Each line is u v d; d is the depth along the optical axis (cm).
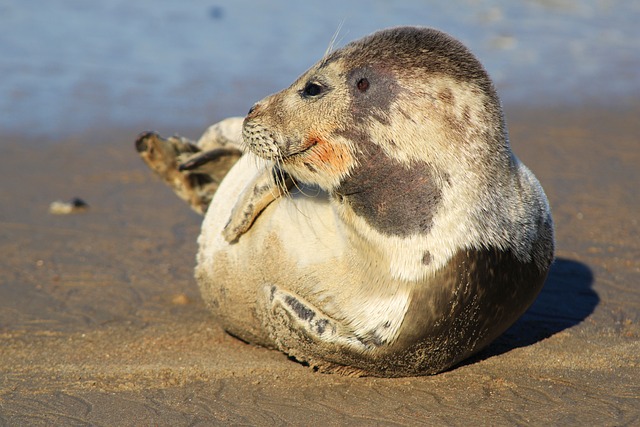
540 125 3738
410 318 1478
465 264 1452
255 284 1705
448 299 1462
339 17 5525
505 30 5522
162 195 2992
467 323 1505
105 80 4353
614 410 1476
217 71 4516
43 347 1850
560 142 3456
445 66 1459
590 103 4122
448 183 1446
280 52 4834
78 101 4056
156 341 1872
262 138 1555
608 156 3247
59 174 3203
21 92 4138
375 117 1466
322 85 1512
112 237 2581
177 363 1742
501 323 1567
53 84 4262
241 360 1750
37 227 2670
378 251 1491
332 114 1491
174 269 2334
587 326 1856
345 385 1616
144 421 1496
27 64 4531
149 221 2727
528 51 5119
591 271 2180
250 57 4741
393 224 1465
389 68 1472
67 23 5294
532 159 3219
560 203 2720
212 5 5856
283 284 1636
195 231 2636
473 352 1627
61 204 2820
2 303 2105
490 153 1473
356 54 1505
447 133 1447
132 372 1702
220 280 1795
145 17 5522
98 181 3131
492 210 1475
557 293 2048
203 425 1477
